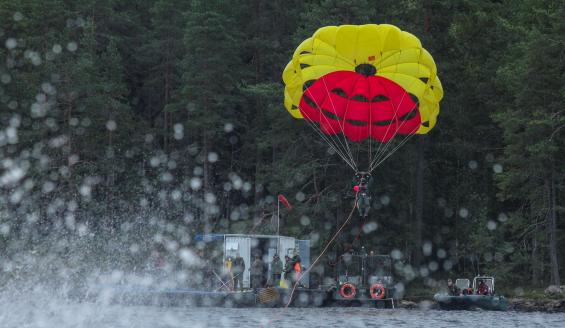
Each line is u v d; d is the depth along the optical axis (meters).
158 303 109.81
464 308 124.94
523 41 178.25
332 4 166.75
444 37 193.50
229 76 187.12
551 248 160.12
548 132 159.62
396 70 104.38
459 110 195.75
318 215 166.62
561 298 144.00
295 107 113.25
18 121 171.00
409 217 191.50
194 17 187.38
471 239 186.50
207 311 100.75
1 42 182.12
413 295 159.88
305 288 118.50
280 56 196.50
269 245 125.56
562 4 165.88
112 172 182.50
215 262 131.38
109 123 182.50
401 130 112.75
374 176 172.00
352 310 111.94
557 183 168.00
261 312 102.12
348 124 112.62
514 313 118.44
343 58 105.06
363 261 122.88
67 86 179.62
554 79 163.25
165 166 194.25
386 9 187.62
